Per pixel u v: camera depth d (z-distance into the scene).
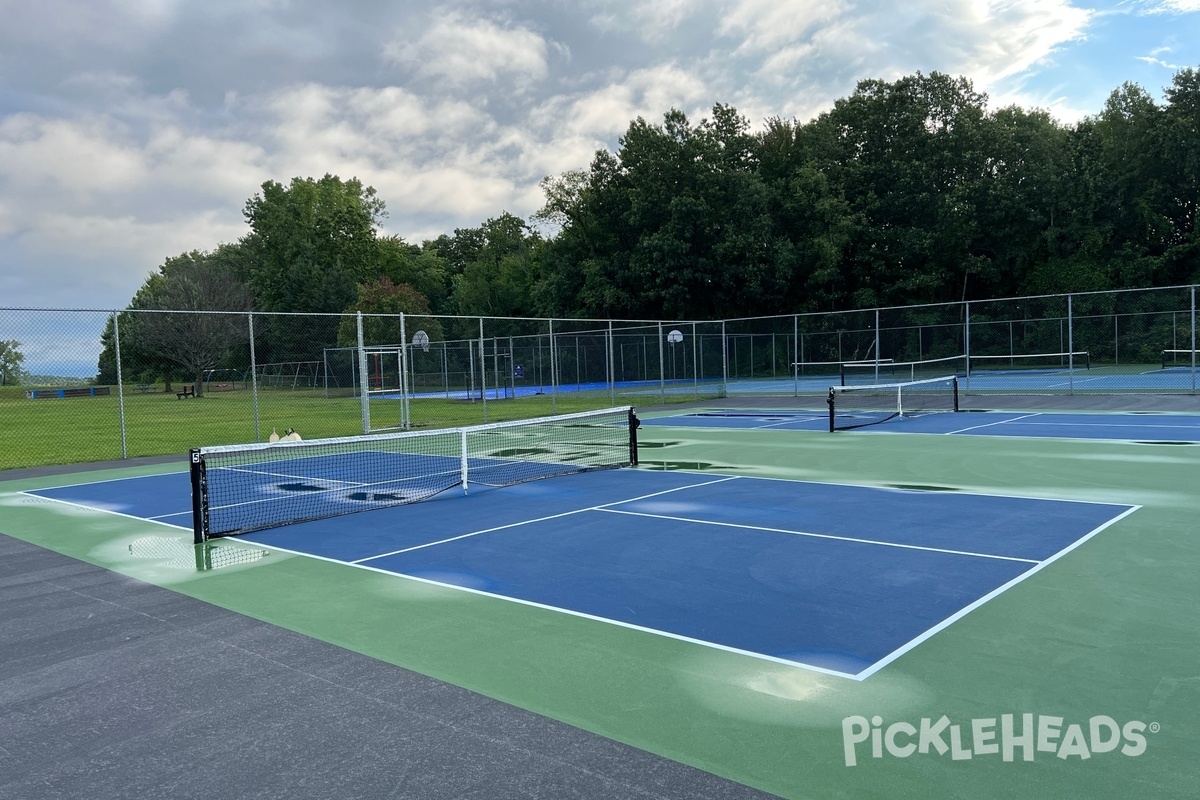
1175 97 49.16
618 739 3.84
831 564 6.93
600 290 50.09
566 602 6.06
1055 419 19.00
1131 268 47.09
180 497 11.65
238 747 3.87
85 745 3.96
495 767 3.60
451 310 77.00
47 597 6.58
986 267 49.19
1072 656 4.72
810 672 4.60
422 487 11.91
